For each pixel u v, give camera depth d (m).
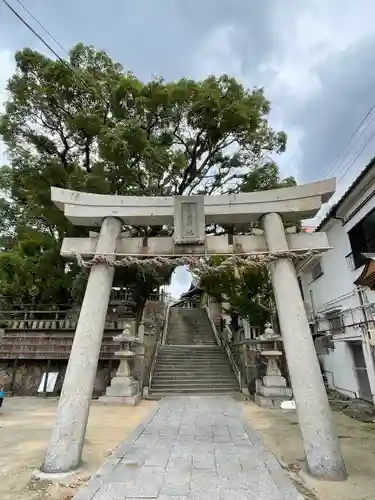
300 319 5.45
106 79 14.93
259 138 16.69
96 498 3.97
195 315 28.48
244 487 4.30
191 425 8.27
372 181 9.56
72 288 17.30
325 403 4.92
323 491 4.16
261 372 13.91
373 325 10.12
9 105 14.20
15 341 15.89
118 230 6.45
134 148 13.11
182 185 17.58
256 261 6.04
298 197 6.32
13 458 5.64
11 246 22.92
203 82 15.14
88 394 5.30
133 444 6.46
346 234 11.66
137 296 18.39
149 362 16.03
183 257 6.14
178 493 4.12
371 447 6.15
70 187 12.66
